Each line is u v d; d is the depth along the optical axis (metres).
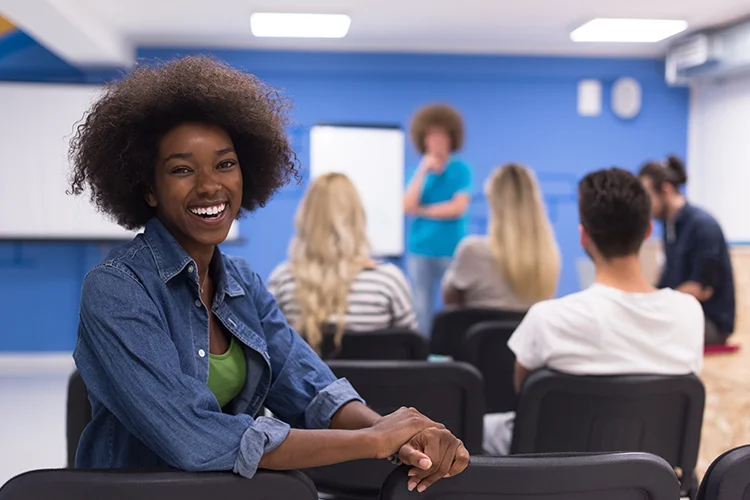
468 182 5.68
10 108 5.50
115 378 0.99
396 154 5.92
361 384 1.67
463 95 5.99
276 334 1.29
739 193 5.53
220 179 1.12
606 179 1.74
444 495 0.96
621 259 1.74
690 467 1.70
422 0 4.46
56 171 5.55
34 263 5.73
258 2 4.48
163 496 0.89
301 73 5.85
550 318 1.72
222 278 1.20
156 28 5.14
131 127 1.13
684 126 6.14
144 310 1.02
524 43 5.65
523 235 2.89
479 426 1.73
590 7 4.64
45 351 5.77
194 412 0.98
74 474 0.88
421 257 5.68
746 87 5.39
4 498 0.87
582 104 6.04
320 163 5.88
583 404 1.64
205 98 1.11
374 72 5.86
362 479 1.75
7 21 5.52
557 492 0.94
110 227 5.62
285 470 0.95
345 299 2.25
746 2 4.54
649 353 1.68
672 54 5.73
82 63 5.52
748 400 2.26
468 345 2.31
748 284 3.90
